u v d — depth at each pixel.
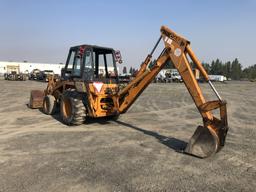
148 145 5.94
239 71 102.88
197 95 5.39
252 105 13.67
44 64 70.25
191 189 3.77
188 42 5.57
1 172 4.27
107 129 7.48
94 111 7.42
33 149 5.50
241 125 8.41
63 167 4.52
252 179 4.16
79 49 7.82
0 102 13.14
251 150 5.66
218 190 3.76
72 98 7.59
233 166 4.71
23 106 11.77
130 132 7.17
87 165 4.62
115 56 8.59
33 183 3.88
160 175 4.25
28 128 7.42
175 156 5.19
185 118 9.49
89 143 6.02
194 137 5.30
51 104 9.48
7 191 3.62
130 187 3.80
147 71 6.45
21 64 67.31
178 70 5.71
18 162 4.73
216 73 103.56
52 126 7.71
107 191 3.67
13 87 23.50
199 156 5.10
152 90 23.53
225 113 5.04
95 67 8.43
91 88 7.37
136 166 4.62
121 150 5.54
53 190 3.67
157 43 6.34
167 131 7.36
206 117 5.27
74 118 7.50
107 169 4.46
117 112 7.59
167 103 13.91
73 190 3.68
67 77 8.66
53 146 5.73
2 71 65.38
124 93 7.36
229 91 24.20
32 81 36.62
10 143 5.92
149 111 11.08
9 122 8.24
